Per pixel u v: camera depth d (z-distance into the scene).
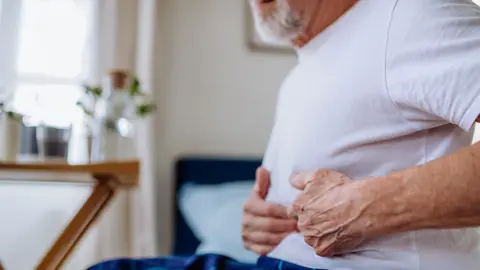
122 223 2.23
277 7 0.90
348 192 0.70
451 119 0.66
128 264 0.80
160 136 2.44
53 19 2.28
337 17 0.87
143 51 2.29
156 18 2.41
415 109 0.71
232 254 1.77
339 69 0.79
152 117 2.29
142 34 2.31
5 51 2.19
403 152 0.74
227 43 2.53
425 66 0.67
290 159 0.87
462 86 0.64
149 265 0.80
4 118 1.23
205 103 2.50
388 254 0.71
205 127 2.49
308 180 0.77
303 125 0.84
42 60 2.24
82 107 1.39
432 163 0.65
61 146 1.28
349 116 0.76
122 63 2.31
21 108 1.76
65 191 2.21
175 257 0.84
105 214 2.18
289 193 0.87
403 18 0.71
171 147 2.45
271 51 2.56
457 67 0.64
